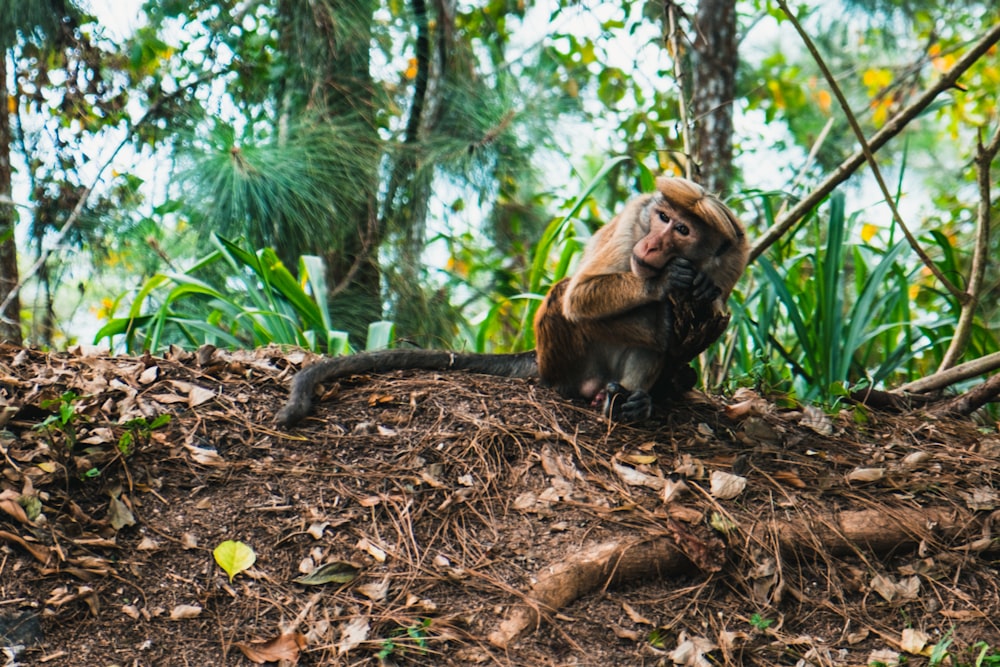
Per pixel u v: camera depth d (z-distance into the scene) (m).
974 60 5.01
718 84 8.84
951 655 3.15
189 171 5.65
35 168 6.36
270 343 4.62
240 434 3.66
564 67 10.18
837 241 5.59
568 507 3.51
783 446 4.05
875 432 4.39
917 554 3.57
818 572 3.47
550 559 3.30
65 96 6.50
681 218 3.81
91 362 4.01
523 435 3.80
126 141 6.31
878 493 3.77
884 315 6.10
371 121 6.66
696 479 3.71
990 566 3.55
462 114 6.92
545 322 4.15
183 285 5.04
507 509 3.49
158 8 6.80
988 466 4.02
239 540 3.24
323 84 6.50
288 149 5.85
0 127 6.16
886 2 9.55
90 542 3.11
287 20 6.80
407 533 3.34
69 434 3.37
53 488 3.27
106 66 6.89
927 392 5.03
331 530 3.32
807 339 5.55
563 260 5.84
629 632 3.17
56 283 6.22
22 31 6.22
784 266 6.21
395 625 3.05
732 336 5.61
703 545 3.40
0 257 6.12
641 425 4.00
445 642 3.02
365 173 6.26
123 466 3.38
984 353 5.99
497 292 7.75
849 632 3.28
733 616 3.29
